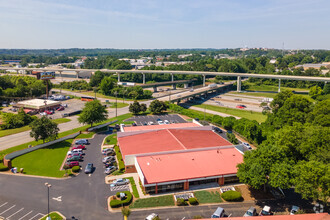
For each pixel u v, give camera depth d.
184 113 164.50
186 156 82.75
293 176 62.09
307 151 73.56
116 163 86.69
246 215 59.03
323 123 98.31
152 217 57.22
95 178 77.50
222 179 73.50
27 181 74.88
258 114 176.12
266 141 84.81
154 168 74.81
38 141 109.56
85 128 132.00
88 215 59.72
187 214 60.47
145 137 100.06
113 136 116.25
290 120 112.94
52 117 155.12
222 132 126.44
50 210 61.22
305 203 65.25
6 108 175.50
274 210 62.16
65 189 70.94
